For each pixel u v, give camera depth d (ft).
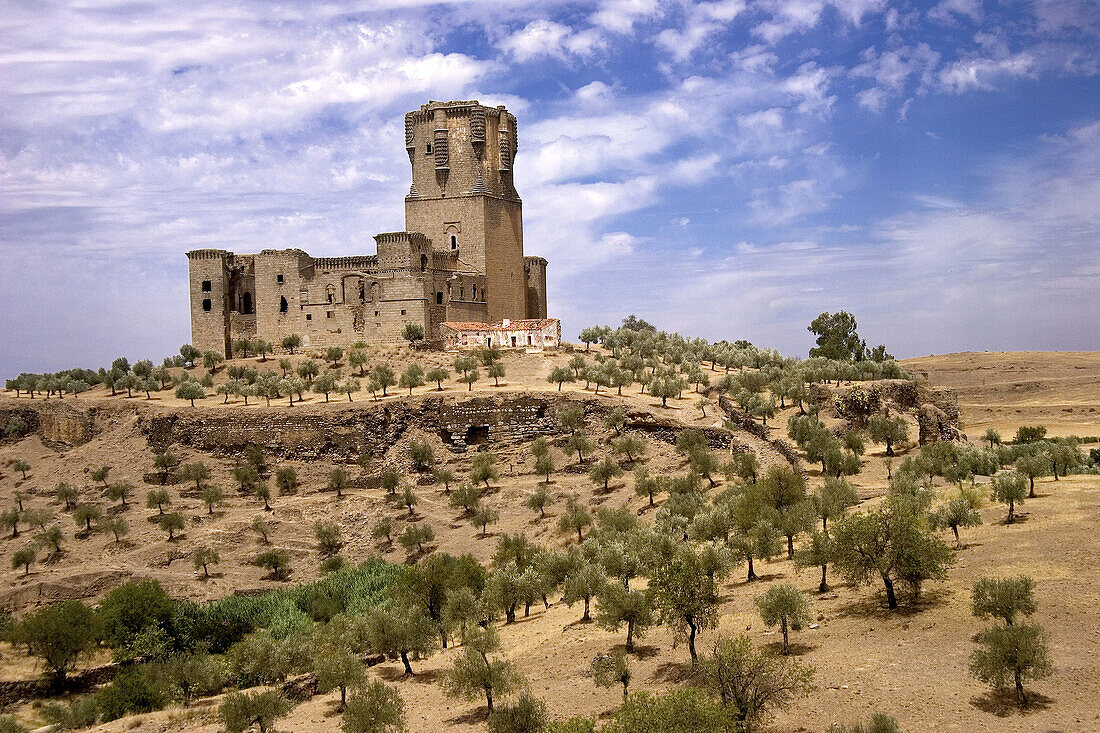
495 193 562.66
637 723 121.29
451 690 168.35
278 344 531.09
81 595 319.27
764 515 228.43
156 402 457.68
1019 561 187.73
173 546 345.31
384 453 401.49
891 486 254.47
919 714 132.05
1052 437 457.68
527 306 613.11
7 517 364.99
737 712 126.52
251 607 291.99
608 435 384.06
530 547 284.61
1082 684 133.80
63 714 225.56
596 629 203.62
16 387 517.14
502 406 403.75
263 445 412.77
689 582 163.53
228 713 174.29
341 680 186.29
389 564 319.88
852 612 176.86
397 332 507.71
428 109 554.05
